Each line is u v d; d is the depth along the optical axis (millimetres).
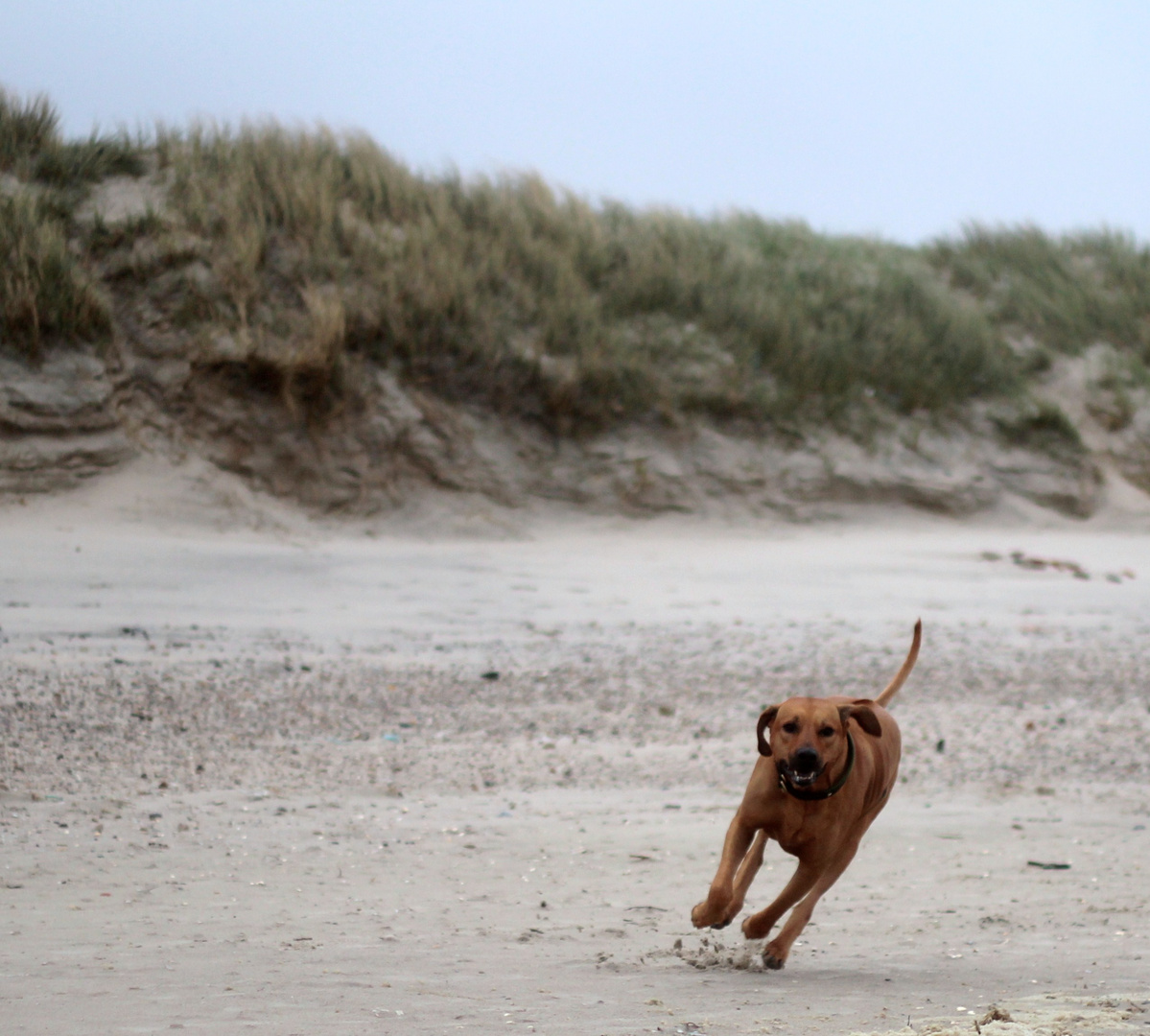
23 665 10172
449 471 19844
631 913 5359
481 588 15258
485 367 20828
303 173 21609
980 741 9766
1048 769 8969
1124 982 4238
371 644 12242
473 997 3771
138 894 5238
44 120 20625
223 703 9648
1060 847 6902
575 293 22734
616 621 14008
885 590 16406
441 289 21094
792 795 4668
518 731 9594
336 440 19391
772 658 12508
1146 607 15898
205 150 21516
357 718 9617
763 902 5805
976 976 4363
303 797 7430
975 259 29562
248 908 5074
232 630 12234
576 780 8289
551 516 20078
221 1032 3232
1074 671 12406
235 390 19031
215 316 19234
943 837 7109
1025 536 21516
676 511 20703
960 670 12336
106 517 16922
